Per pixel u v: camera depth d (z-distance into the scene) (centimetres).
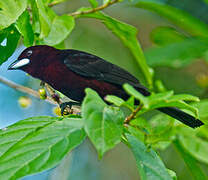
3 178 523
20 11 666
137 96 525
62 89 831
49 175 1302
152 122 881
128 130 719
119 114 565
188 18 1231
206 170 1158
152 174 602
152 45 1675
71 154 1361
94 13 857
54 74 819
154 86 1430
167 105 607
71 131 595
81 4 1498
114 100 597
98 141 514
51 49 839
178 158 1329
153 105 613
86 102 552
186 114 780
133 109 628
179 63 1251
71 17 798
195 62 1577
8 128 629
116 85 834
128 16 1650
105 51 1496
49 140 577
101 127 532
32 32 742
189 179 1291
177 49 1261
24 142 576
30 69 831
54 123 616
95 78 822
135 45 909
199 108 904
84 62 823
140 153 625
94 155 1454
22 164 542
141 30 1684
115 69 843
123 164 1503
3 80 943
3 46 757
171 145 1340
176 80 1509
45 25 745
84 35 1503
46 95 798
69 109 808
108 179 1459
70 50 853
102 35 1524
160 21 1675
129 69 1460
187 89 1507
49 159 550
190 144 894
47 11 788
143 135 771
